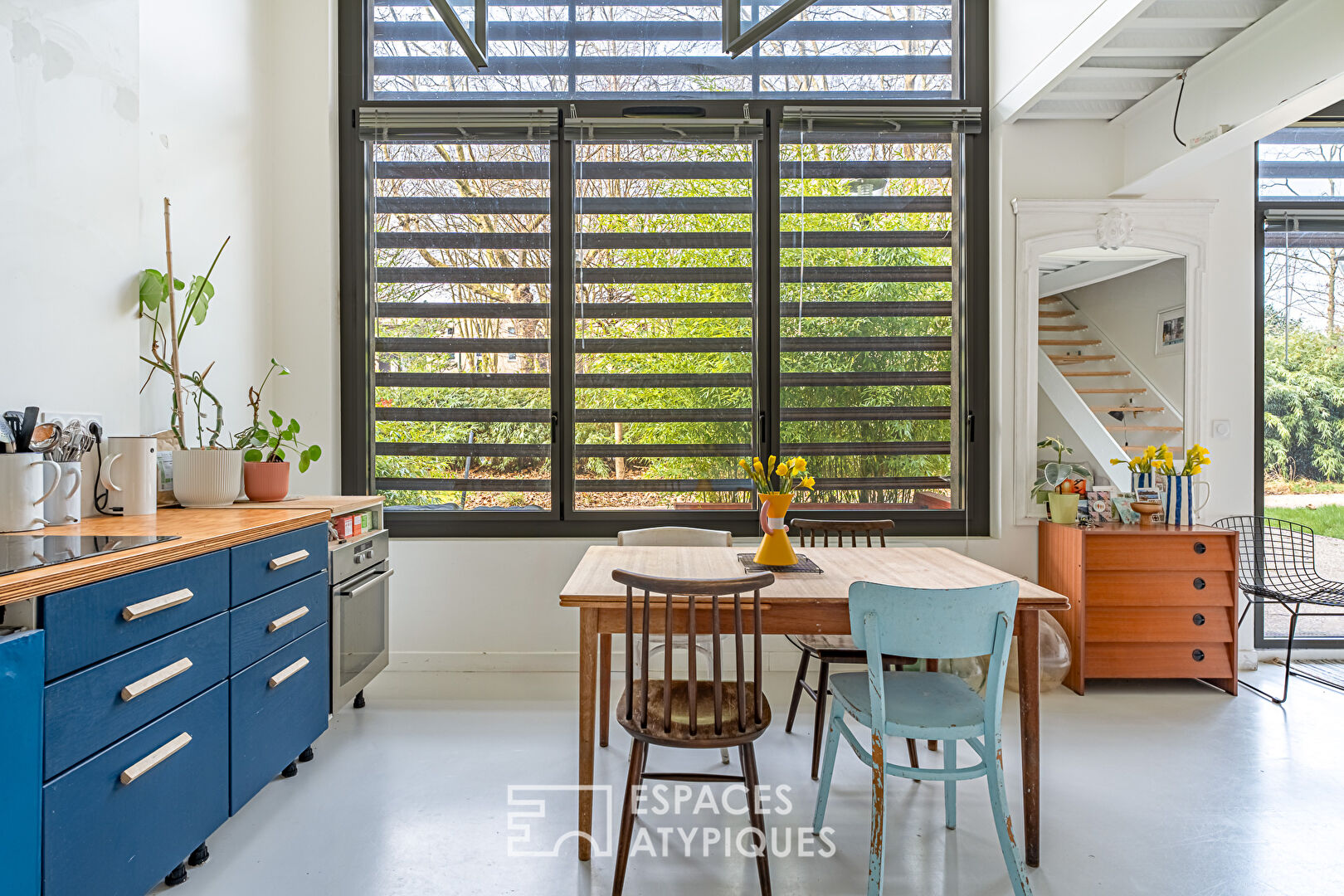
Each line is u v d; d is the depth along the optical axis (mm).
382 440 3467
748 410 3488
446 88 3508
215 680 1810
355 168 3422
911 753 2328
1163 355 3463
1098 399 3473
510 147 3443
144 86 2463
